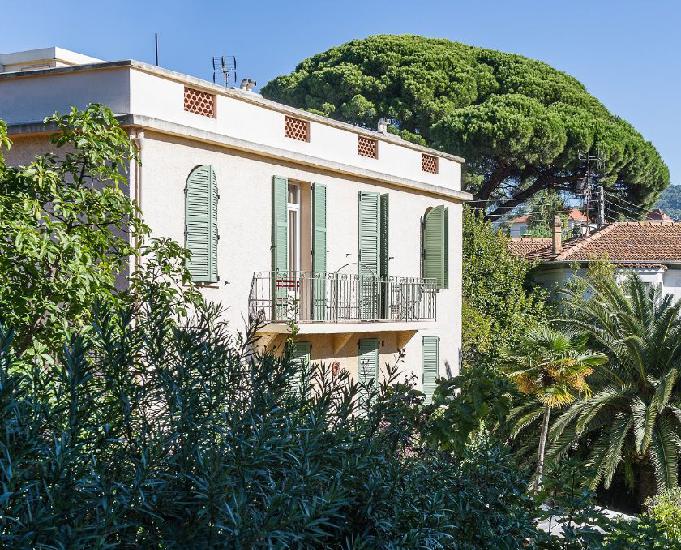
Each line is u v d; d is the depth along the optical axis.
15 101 14.80
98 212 9.84
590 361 23.83
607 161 45.00
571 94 47.69
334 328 17.58
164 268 10.08
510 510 6.05
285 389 5.07
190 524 4.08
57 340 8.22
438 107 45.34
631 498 26.06
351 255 19.02
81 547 3.58
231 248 15.76
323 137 18.28
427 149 21.78
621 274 30.62
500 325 30.64
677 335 24.39
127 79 14.01
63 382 4.29
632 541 7.14
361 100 45.66
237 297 15.90
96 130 9.93
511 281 31.72
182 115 14.88
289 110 17.23
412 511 4.69
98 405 4.46
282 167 17.03
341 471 4.45
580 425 23.75
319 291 17.75
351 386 5.34
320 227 17.86
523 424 24.16
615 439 23.73
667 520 14.73
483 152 43.03
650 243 33.38
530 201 57.62
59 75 14.48
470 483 5.84
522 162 43.56
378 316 19.33
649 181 47.94
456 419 6.43
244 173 16.08
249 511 3.95
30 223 8.90
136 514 4.06
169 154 14.45
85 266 8.80
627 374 25.19
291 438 4.32
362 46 47.75
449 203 22.80
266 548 3.89
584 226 44.34
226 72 23.42
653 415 23.27
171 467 4.27
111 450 4.32
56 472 3.73
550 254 34.94
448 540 5.11
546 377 23.64
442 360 22.42
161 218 14.27
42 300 8.49
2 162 9.50
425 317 21.14
